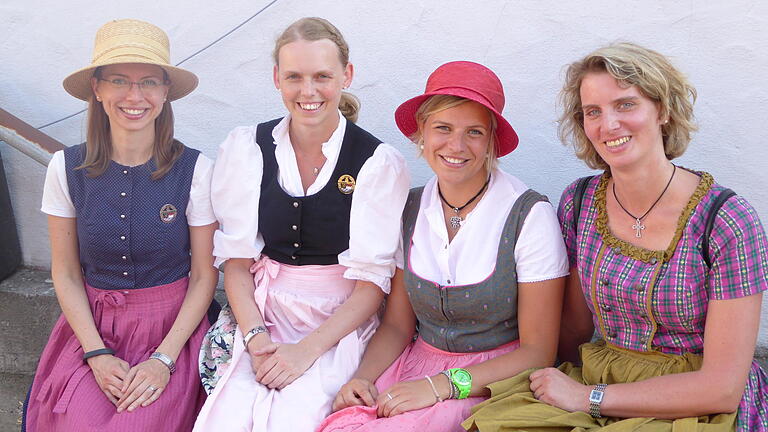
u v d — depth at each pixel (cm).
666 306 201
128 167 246
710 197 199
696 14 259
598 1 267
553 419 198
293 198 241
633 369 211
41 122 333
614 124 196
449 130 221
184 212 253
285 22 301
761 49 256
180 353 248
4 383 321
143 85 236
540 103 281
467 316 228
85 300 252
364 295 246
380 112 299
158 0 310
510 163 290
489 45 281
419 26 287
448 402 216
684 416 197
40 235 344
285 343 245
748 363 195
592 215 219
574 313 237
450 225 235
